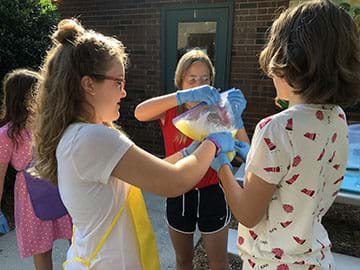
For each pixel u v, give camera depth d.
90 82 0.98
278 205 0.95
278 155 0.89
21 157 1.81
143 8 4.74
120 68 1.02
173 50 4.70
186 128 1.20
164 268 2.44
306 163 0.89
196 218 1.83
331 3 0.87
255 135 0.95
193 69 1.75
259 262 1.01
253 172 0.93
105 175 0.94
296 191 0.91
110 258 1.04
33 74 1.85
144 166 0.94
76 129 0.97
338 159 0.98
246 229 1.04
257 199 0.93
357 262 2.17
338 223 3.10
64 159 0.97
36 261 2.00
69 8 5.27
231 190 1.04
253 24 4.12
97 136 0.94
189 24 4.51
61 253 2.60
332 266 1.02
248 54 4.24
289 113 0.90
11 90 1.78
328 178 0.98
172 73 4.78
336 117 0.94
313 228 0.96
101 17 5.07
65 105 0.98
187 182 0.99
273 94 4.20
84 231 1.05
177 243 1.89
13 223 3.06
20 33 3.50
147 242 1.10
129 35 4.93
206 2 4.34
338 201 1.86
